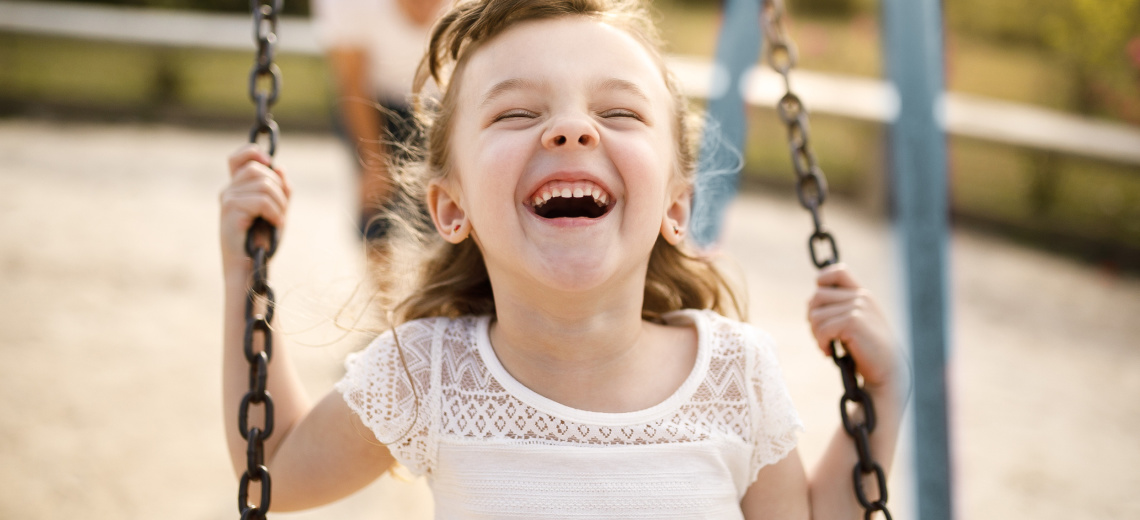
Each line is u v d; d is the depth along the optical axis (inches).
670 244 69.7
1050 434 148.6
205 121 350.0
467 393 60.0
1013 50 442.6
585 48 56.9
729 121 107.7
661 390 60.8
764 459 62.2
